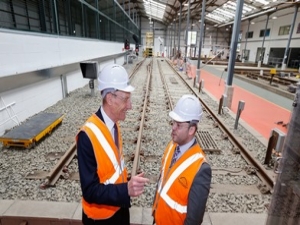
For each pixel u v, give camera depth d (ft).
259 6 69.92
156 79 43.70
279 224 4.88
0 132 14.98
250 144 15.57
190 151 4.74
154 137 15.98
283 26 87.35
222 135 16.74
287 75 53.88
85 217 5.32
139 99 26.84
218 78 50.80
